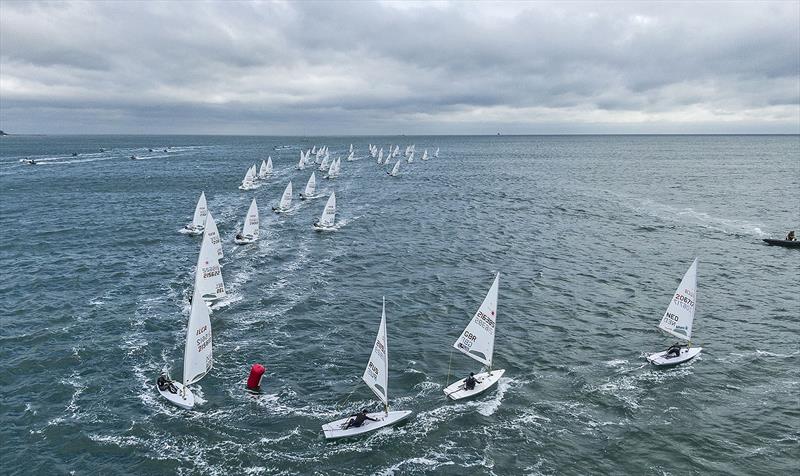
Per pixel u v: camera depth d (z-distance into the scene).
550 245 85.06
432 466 32.19
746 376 42.62
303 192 142.00
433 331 51.47
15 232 90.69
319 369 43.62
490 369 42.78
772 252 80.94
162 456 33.03
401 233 93.50
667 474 31.55
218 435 35.06
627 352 46.78
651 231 95.75
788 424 36.25
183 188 150.00
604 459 32.88
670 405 38.50
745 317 54.84
